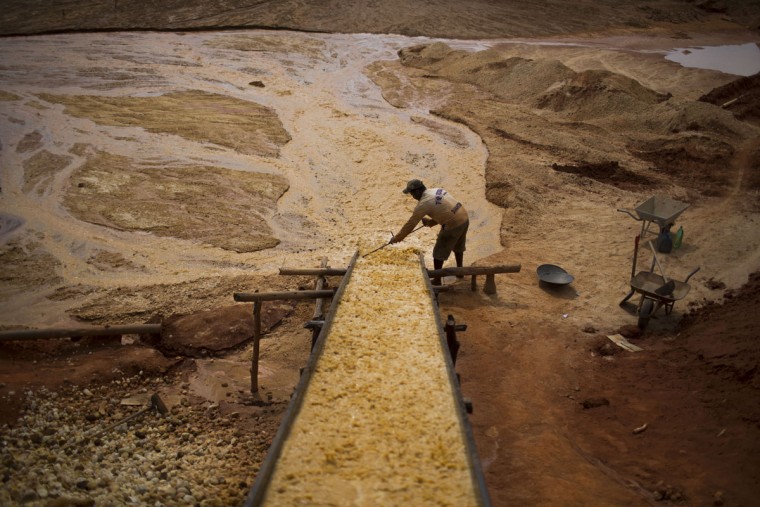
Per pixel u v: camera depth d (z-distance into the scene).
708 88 25.08
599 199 15.74
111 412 8.21
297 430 5.61
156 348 9.80
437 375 6.57
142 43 28.20
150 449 7.47
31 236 13.05
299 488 4.95
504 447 7.84
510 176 16.56
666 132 19.88
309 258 12.73
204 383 9.09
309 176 16.69
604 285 11.94
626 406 8.56
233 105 21.53
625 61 29.30
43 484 6.11
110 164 16.53
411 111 21.94
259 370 9.46
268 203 15.11
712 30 38.50
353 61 27.69
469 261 12.86
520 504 6.85
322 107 21.84
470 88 24.48
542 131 19.94
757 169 17.47
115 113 20.05
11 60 24.72
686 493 6.95
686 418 8.16
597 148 18.80
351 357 6.87
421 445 5.49
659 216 13.12
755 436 7.56
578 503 6.86
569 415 8.50
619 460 7.58
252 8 34.50
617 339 10.27
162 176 16.09
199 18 32.22
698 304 11.15
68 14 31.47
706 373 8.96
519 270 11.26
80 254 12.49
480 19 36.19
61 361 9.20
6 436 7.17
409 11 36.25
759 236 13.71
